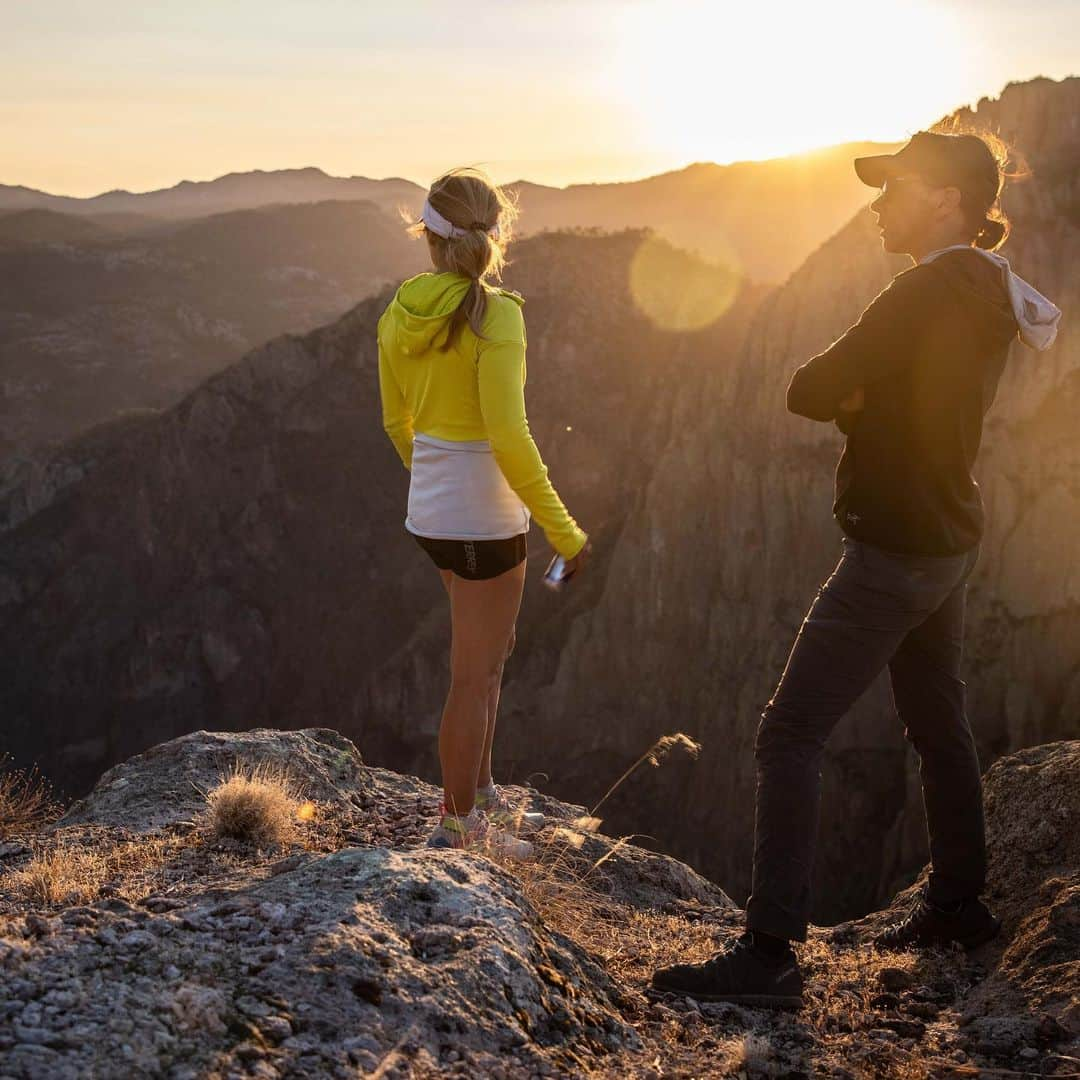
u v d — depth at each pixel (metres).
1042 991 2.81
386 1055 1.97
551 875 3.56
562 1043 2.30
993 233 3.02
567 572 3.09
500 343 3.00
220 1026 1.94
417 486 3.24
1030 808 3.59
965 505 2.89
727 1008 2.88
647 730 52.53
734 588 52.00
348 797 4.73
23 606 102.62
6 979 2.00
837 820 44.72
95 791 4.77
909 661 3.24
